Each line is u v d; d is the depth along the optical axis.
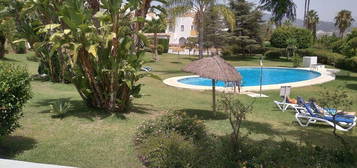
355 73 27.19
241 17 41.62
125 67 9.84
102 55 9.87
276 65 35.16
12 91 6.23
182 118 8.09
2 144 7.01
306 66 32.03
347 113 10.84
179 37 61.12
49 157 6.53
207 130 8.38
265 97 15.48
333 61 33.88
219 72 10.13
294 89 18.08
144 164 6.38
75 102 11.80
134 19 9.88
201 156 6.13
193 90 17.27
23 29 12.63
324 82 20.53
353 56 29.47
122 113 10.52
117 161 6.52
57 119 9.39
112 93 10.16
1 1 12.70
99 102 10.49
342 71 27.58
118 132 8.48
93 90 10.27
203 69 10.28
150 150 6.39
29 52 33.53
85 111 10.42
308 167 6.03
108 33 9.34
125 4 9.54
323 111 10.58
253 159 6.11
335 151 6.86
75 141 7.60
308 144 7.08
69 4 8.68
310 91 17.42
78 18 8.58
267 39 50.91
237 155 6.25
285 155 6.34
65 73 10.77
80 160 6.48
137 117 10.16
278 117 11.67
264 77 28.14
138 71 10.50
